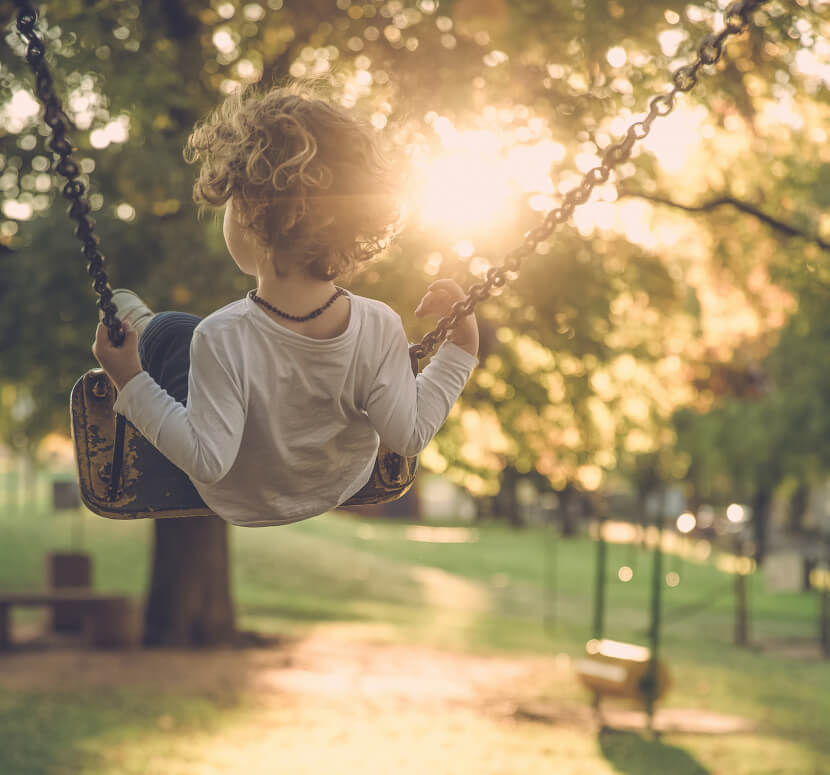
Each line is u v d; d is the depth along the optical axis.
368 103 10.23
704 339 13.82
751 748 10.66
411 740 10.22
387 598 25.64
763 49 9.77
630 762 9.84
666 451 33.44
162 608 15.67
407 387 1.99
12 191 11.70
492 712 11.82
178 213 11.78
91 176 11.27
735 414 29.31
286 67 11.60
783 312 13.38
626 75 9.93
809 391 27.22
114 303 2.01
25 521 30.08
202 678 12.73
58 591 16.05
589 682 11.93
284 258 1.85
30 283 11.43
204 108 11.84
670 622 24.48
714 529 50.22
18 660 13.30
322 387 1.89
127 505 2.07
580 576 35.38
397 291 9.17
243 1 11.59
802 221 14.32
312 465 1.95
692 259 12.97
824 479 30.06
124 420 2.07
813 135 10.93
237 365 1.82
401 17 10.61
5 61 9.91
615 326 11.98
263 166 1.81
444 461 13.02
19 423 14.44
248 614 20.55
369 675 13.95
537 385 12.14
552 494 55.03
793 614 26.84
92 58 10.23
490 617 23.52
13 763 8.31
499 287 2.17
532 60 9.80
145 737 9.58
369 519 58.62
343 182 1.83
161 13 11.27
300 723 10.64
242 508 1.97
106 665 13.16
